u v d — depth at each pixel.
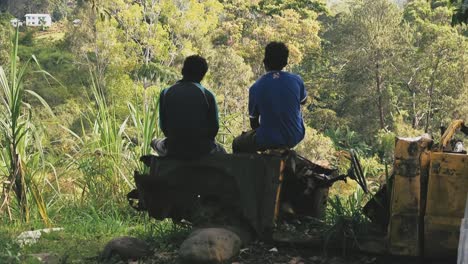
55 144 9.64
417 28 68.44
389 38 62.88
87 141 9.38
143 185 5.86
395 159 5.16
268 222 5.60
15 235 6.87
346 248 5.42
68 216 8.16
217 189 5.79
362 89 63.97
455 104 61.28
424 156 5.16
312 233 5.66
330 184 6.02
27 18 100.06
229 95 58.34
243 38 72.44
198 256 5.16
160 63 60.66
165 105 5.88
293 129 5.90
